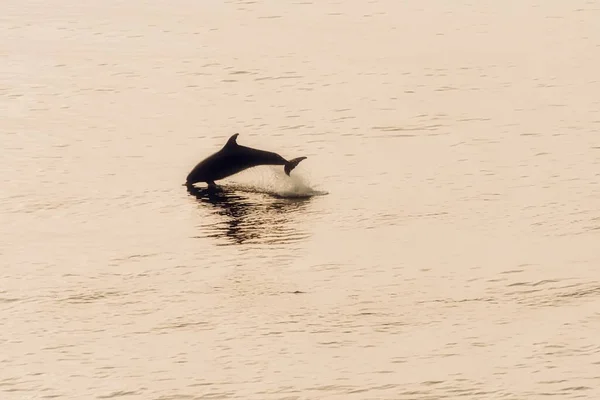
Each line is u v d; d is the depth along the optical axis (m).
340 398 63.91
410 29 158.38
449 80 132.75
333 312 74.62
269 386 65.25
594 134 112.44
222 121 118.88
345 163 105.25
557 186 98.19
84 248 86.19
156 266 82.62
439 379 65.75
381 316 74.00
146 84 132.00
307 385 65.31
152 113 121.56
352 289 78.12
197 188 99.31
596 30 157.00
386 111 121.19
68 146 110.75
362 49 147.12
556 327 72.06
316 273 80.94
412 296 76.94
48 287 79.12
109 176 102.31
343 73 136.00
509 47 148.25
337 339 70.88
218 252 85.06
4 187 99.44
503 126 115.50
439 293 77.38
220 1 175.25
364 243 86.44
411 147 109.50
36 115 120.69
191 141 112.38
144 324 73.31
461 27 159.50
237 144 100.81
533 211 92.50
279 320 73.69
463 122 117.12
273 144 111.19
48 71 137.00
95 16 165.50
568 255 83.50
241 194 97.81
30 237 88.50
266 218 91.94
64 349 69.94
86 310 75.50
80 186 99.75
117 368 67.50
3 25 159.50
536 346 69.56
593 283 78.56
